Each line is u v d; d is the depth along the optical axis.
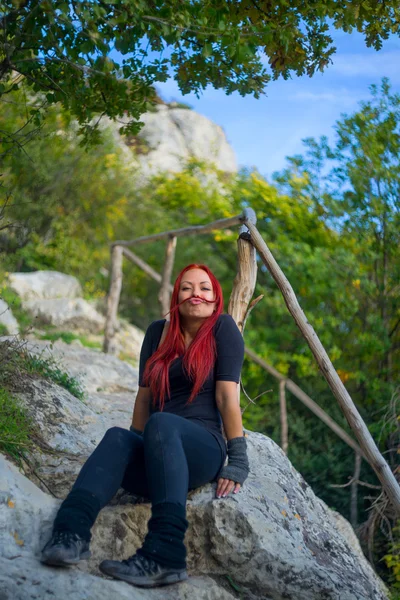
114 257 8.47
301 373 8.54
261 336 9.17
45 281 11.17
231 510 3.11
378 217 8.20
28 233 11.66
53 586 2.62
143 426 3.41
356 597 3.22
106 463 2.91
